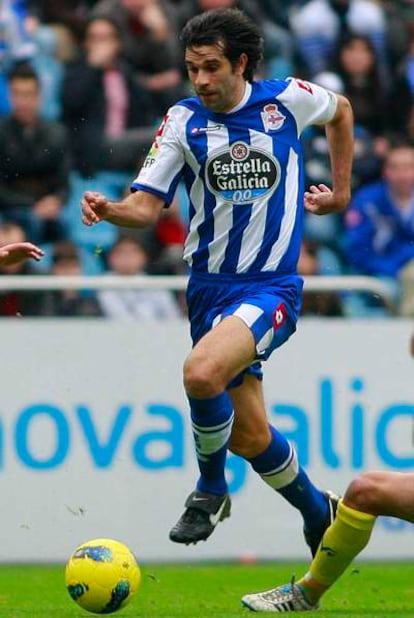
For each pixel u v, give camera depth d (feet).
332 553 63.41
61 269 115.55
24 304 100.53
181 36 66.69
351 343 98.48
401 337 99.04
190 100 68.49
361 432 98.53
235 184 67.15
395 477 61.87
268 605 65.41
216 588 82.74
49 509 95.96
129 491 96.63
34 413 95.86
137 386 96.78
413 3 141.49
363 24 135.54
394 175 122.72
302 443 97.81
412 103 133.80
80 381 96.32
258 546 98.07
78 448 96.27
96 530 96.32
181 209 120.67
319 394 98.12
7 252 65.82
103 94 124.36
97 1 134.82
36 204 119.44
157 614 65.10
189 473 97.19
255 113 67.51
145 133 124.67
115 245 115.85
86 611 65.62
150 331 97.04
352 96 132.87
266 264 67.21
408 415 99.09
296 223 67.92
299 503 71.20
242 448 69.41
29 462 95.76
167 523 97.04
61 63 127.24
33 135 119.96
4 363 95.61
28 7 130.72
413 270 115.85
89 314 102.94
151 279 97.96
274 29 135.03
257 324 65.10
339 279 101.40
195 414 64.13
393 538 99.50
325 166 123.34
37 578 88.07
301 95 68.44
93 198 64.85
